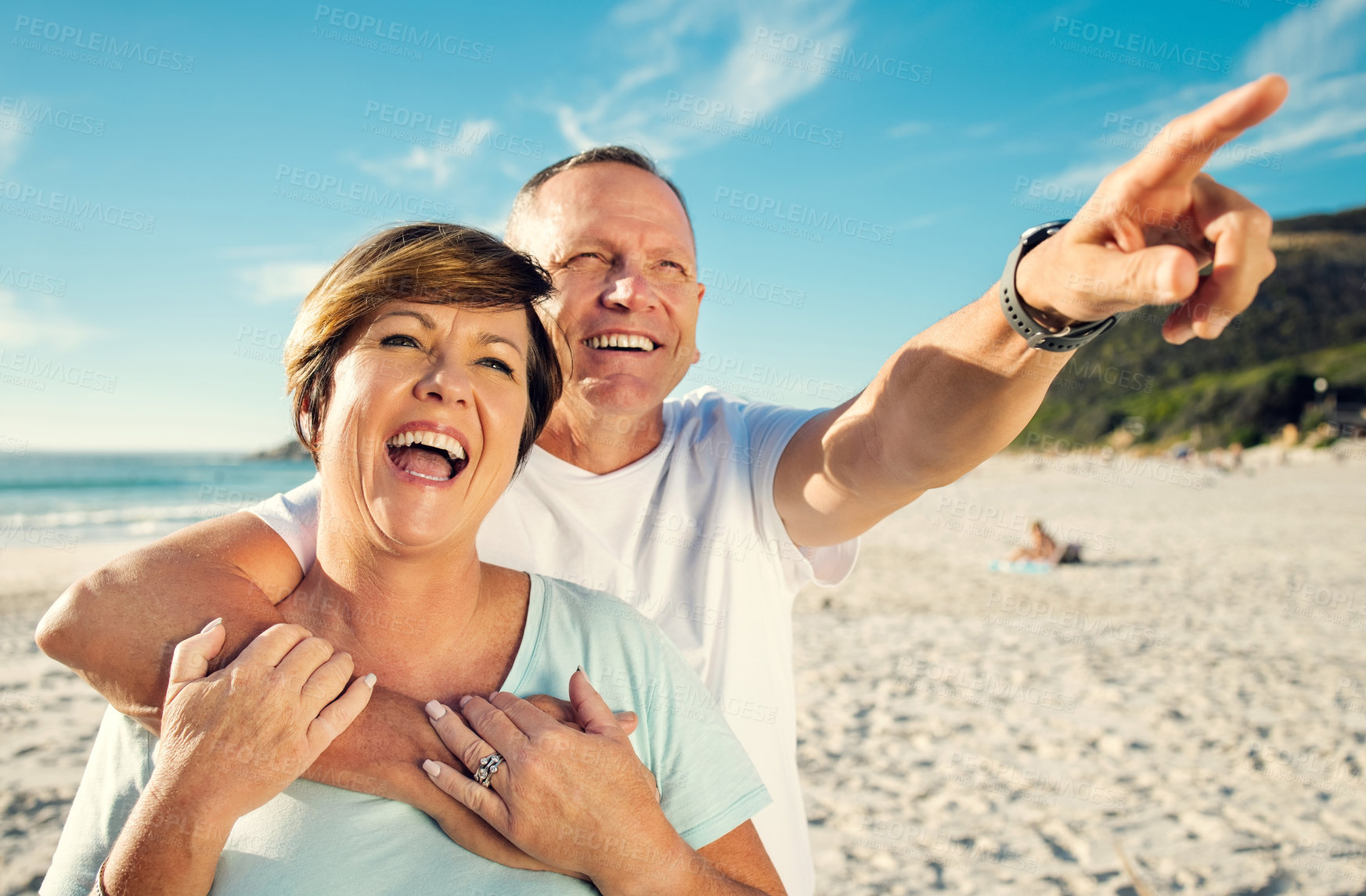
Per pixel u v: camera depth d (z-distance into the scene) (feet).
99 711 18.56
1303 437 159.63
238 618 3.97
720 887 3.89
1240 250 2.78
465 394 3.94
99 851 4.01
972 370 4.20
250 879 3.67
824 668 22.45
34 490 95.40
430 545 3.94
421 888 3.66
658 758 4.27
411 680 4.19
